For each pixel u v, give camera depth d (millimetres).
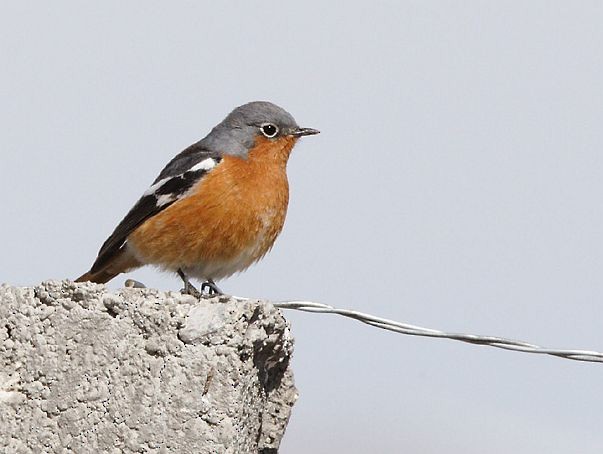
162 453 9016
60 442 9320
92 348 9391
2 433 9430
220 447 8914
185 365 9094
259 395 9930
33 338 9562
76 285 9516
